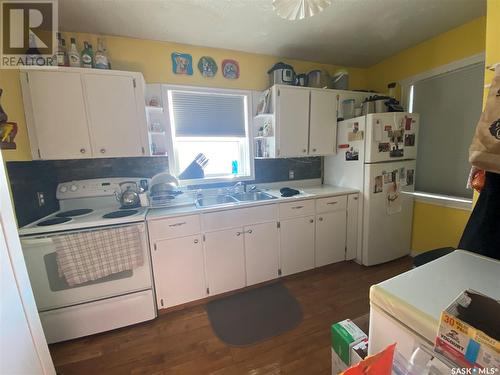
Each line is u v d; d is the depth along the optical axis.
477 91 2.14
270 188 2.83
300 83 2.55
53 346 1.61
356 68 3.10
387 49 2.58
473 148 0.85
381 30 2.17
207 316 1.88
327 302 1.99
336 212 2.51
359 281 2.29
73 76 1.75
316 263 2.50
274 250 2.28
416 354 0.62
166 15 1.81
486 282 0.74
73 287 1.61
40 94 1.70
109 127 1.88
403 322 0.65
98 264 1.61
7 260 0.82
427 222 2.58
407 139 2.49
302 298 2.06
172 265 1.90
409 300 0.66
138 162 2.25
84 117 1.81
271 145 2.51
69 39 1.98
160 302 1.89
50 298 1.57
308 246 2.43
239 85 2.55
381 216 2.52
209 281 2.05
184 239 1.92
